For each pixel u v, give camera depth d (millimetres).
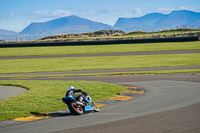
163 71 48906
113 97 26906
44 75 51719
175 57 74938
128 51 99250
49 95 27734
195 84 33625
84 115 19562
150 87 32719
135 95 27734
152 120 17062
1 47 161375
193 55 77000
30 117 19719
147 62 67500
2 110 21688
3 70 66312
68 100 19484
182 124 15891
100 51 105375
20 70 64688
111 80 40875
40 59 89125
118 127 15688
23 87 36094
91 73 51875
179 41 128750
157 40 132750
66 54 101625
